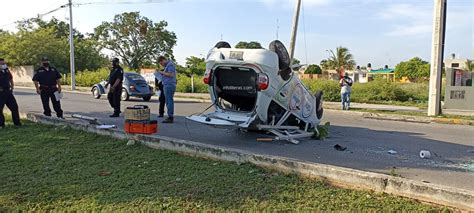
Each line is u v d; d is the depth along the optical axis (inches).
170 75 430.6
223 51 322.3
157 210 176.2
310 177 223.0
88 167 244.5
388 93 882.8
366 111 621.9
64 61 1748.3
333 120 526.9
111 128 343.9
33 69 1625.2
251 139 348.8
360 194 197.0
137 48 2461.9
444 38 565.6
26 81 1648.6
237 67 318.0
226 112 337.4
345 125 476.1
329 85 878.4
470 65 1571.1
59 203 185.5
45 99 424.5
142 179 220.2
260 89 308.3
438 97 566.6
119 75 478.9
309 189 204.1
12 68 1690.5
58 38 1950.1
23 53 1641.2
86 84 1446.9
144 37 2440.9
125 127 323.6
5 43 1674.5
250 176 224.7
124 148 295.6
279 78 319.0
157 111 576.7
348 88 644.7
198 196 193.3
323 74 1979.6
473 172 249.6
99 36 2417.6
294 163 229.0
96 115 509.0
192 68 1652.3
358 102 823.7
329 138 371.6
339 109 655.8
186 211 175.8
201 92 1081.4
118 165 249.1
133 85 787.4
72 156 270.7
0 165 247.8
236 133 374.9
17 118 395.9
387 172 245.3
